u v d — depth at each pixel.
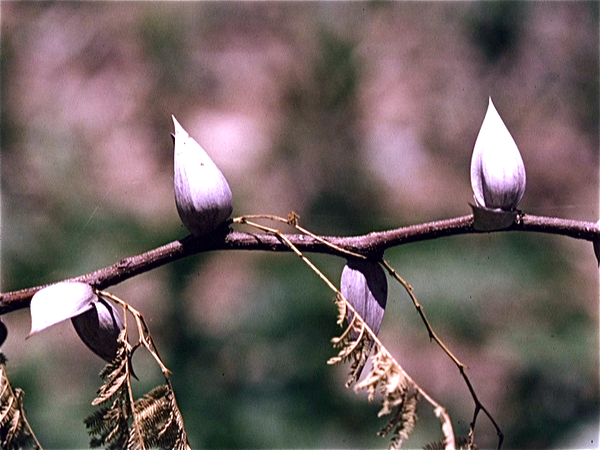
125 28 1.33
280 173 1.07
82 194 1.04
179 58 1.28
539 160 1.28
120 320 0.44
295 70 1.13
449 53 1.26
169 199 1.09
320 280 0.92
